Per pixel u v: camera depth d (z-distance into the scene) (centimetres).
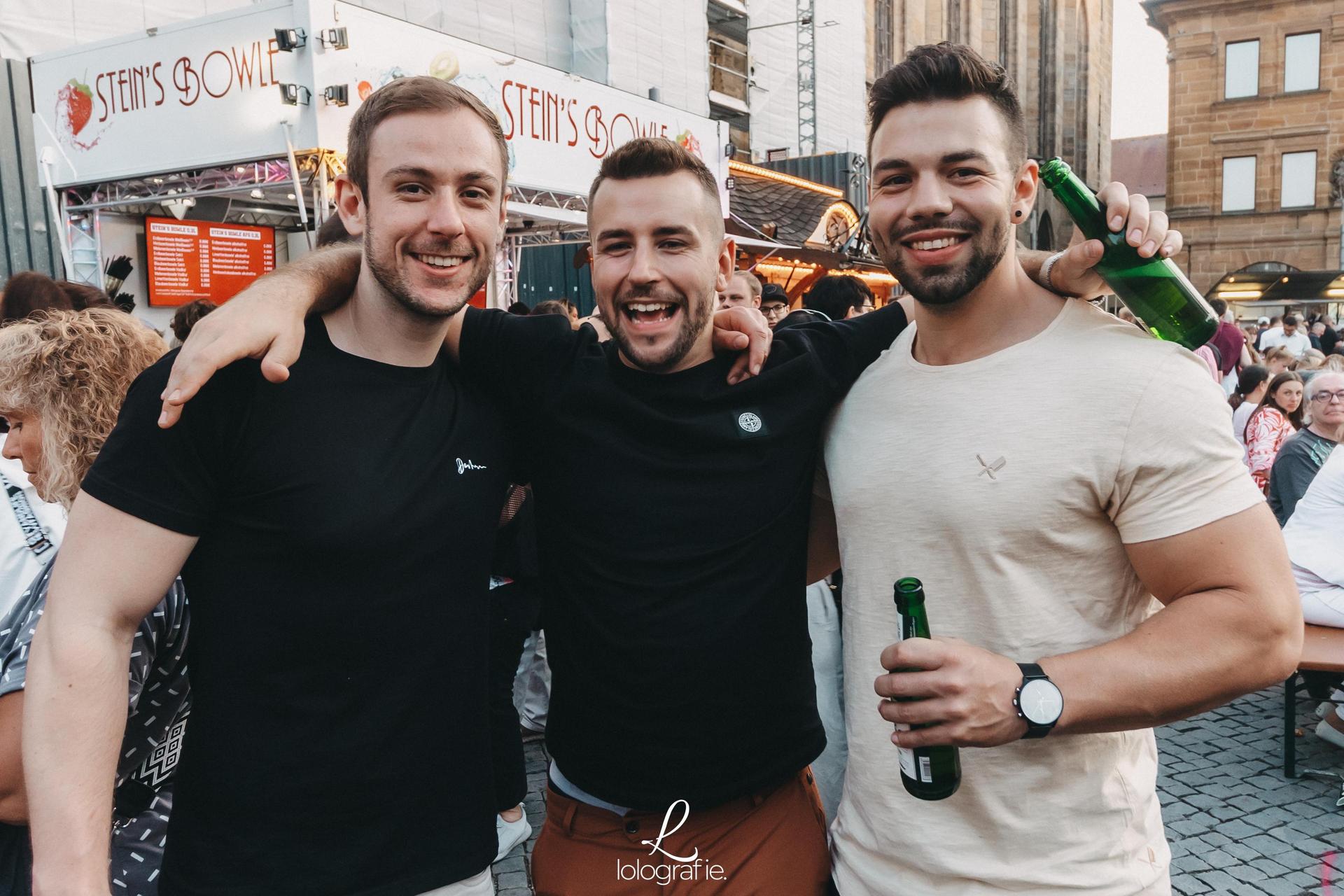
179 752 154
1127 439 134
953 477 143
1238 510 129
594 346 187
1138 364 137
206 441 138
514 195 668
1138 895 141
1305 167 3138
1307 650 374
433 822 151
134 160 563
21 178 701
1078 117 4228
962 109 140
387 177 146
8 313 285
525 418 182
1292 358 781
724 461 170
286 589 141
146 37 543
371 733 144
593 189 180
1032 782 141
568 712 179
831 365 179
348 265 161
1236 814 356
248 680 141
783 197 1388
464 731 155
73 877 120
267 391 142
